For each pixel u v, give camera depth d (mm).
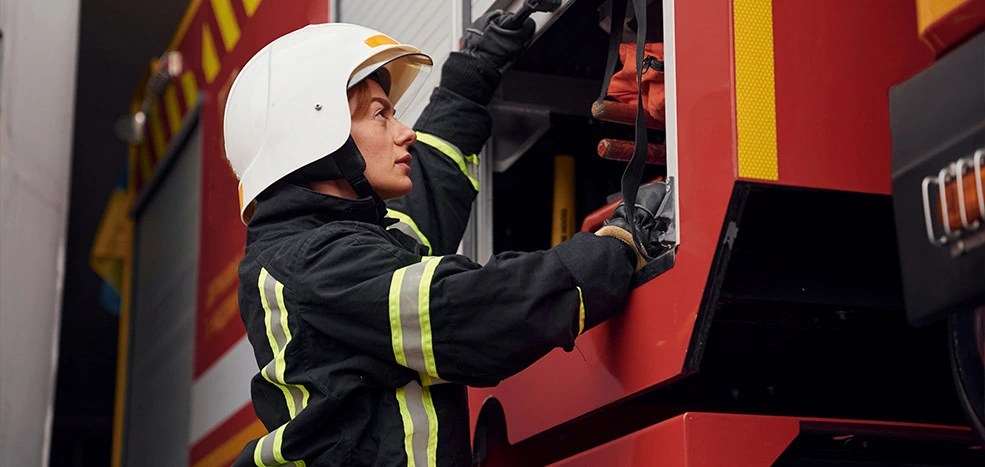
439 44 2492
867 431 1710
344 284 1625
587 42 2369
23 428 4172
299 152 1802
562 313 1578
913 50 1638
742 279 1600
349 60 1853
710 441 1594
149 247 5430
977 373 1344
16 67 4199
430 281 1573
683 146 1648
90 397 8844
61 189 4598
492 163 2467
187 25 4879
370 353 1624
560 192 2467
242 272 1772
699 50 1625
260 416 1765
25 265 4219
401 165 1897
